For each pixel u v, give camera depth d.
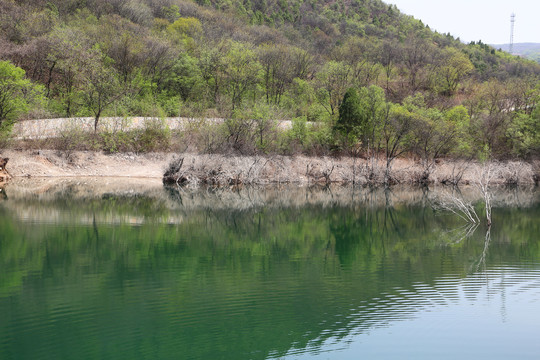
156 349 10.69
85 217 27.81
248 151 48.28
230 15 125.75
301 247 22.88
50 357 10.15
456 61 97.19
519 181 54.69
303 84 68.06
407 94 83.69
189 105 58.56
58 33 53.72
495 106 70.25
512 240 25.00
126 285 15.57
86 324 12.08
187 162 45.41
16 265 17.64
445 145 54.00
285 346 11.04
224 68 63.97
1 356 10.14
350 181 51.22
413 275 17.66
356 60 93.31
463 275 17.58
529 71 152.75
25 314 12.67
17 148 43.62
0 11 61.44
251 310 13.41
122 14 90.69
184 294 14.72
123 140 47.78
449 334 11.89
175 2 116.94
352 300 14.44
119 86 52.88
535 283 16.55
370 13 198.00
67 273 16.77
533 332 12.02
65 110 53.88
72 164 45.16
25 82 40.38
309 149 53.03
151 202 34.84
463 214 34.31
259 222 29.84
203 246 22.25
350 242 24.33
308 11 180.88
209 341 11.10
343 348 11.01
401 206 37.91
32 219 26.48
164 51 65.56
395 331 12.03
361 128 52.53
